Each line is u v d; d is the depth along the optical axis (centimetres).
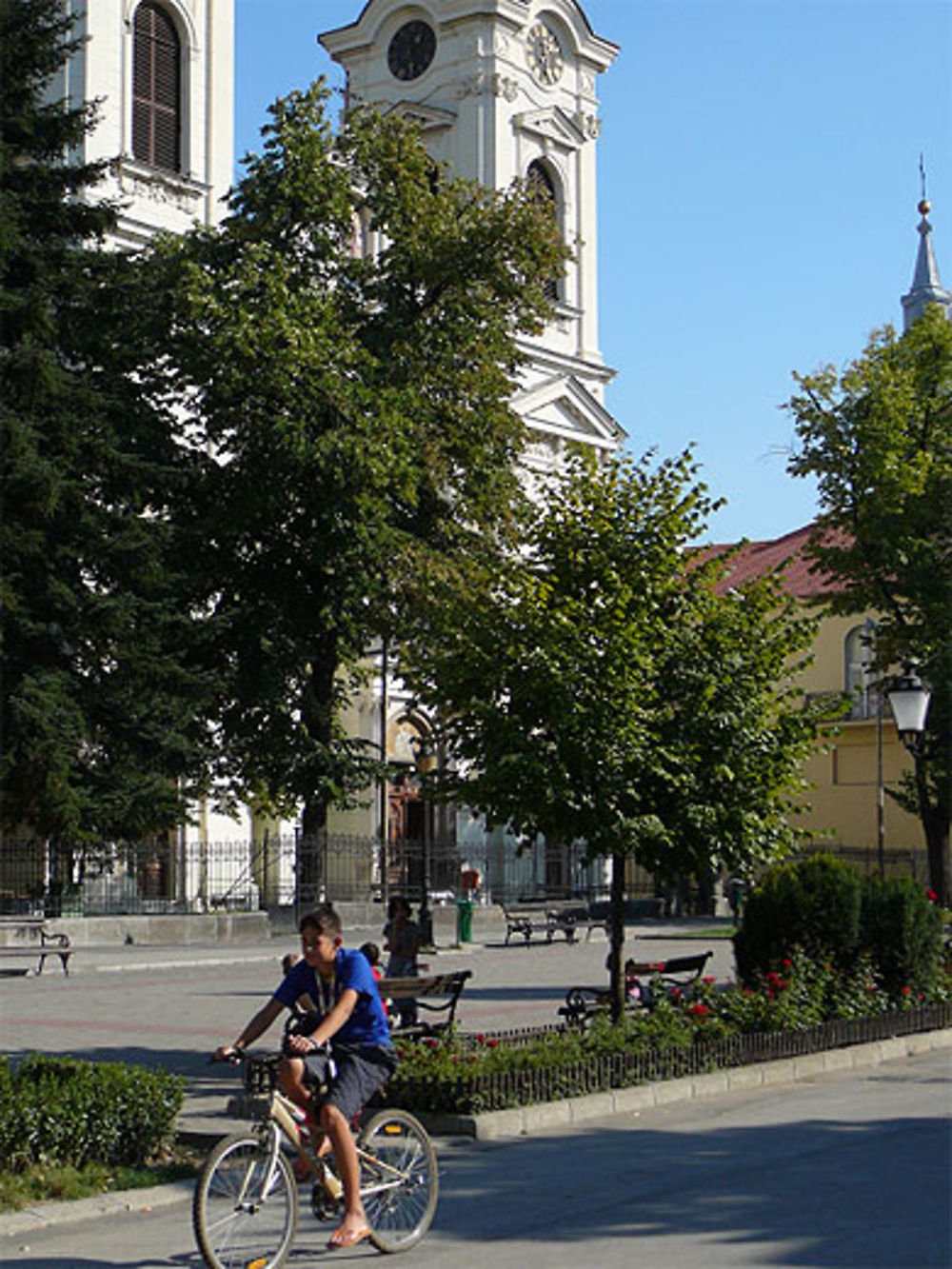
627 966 1958
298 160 3938
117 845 3806
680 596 1792
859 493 4566
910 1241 979
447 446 4003
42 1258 993
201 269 3678
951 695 4512
